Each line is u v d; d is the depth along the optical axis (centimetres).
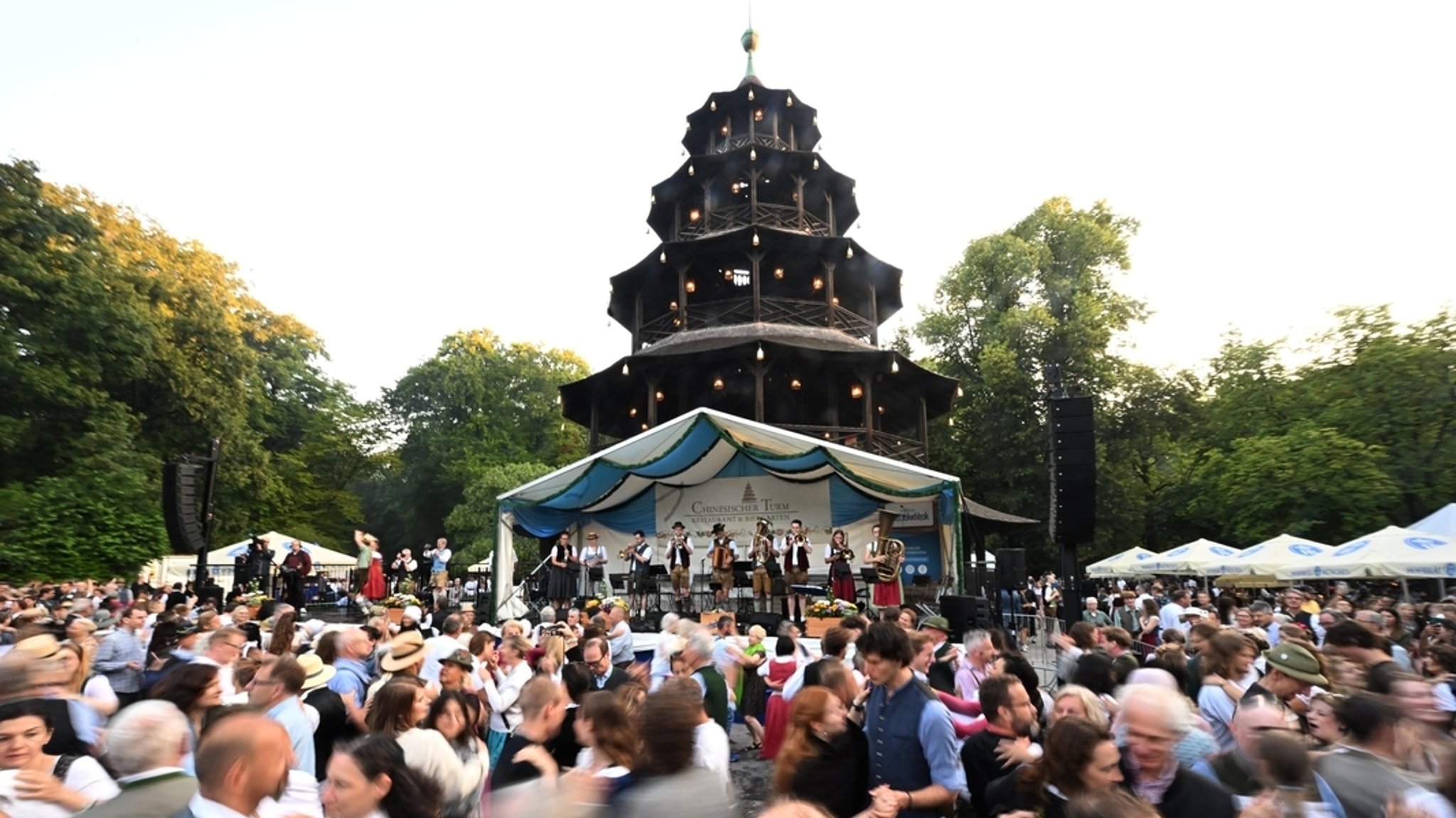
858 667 743
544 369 5691
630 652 1205
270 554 2245
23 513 2700
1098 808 226
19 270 3012
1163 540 4350
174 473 1767
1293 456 3369
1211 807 337
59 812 362
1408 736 365
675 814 290
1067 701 414
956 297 4556
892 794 401
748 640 1154
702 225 3172
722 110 3369
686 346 2673
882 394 2888
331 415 5325
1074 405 1352
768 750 751
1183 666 642
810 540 2103
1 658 469
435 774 382
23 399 3006
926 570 2038
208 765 282
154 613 1209
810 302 2909
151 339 3378
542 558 2791
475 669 685
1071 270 4419
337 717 577
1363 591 2975
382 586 2120
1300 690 506
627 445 1952
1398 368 3269
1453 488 3098
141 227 4322
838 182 3222
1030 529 3944
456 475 5156
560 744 526
